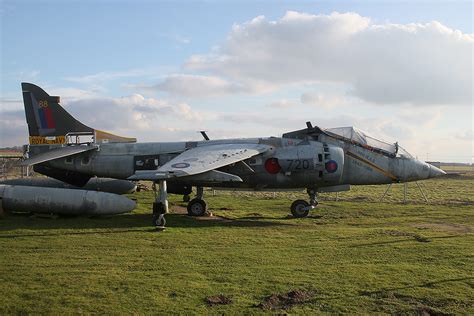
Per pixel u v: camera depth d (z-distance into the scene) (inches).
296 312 217.2
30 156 668.7
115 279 268.5
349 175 605.6
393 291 249.3
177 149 626.8
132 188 773.9
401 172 611.5
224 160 516.4
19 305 222.8
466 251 354.9
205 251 353.4
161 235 426.3
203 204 592.4
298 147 589.3
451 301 234.1
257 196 912.3
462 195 978.1
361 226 508.4
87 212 533.3
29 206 526.3
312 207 594.6
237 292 246.2
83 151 623.5
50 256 330.3
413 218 580.1
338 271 291.3
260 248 367.2
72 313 213.3
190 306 223.6
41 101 673.0
